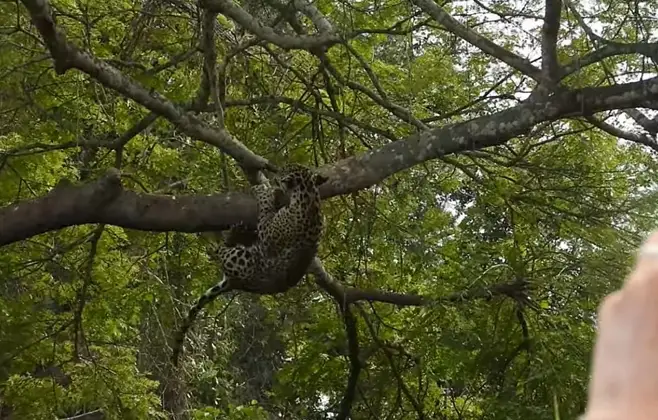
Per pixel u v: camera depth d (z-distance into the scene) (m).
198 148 9.50
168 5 8.95
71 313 10.65
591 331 7.24
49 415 10.00
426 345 8.86
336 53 9.24
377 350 10.36
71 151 9.61
